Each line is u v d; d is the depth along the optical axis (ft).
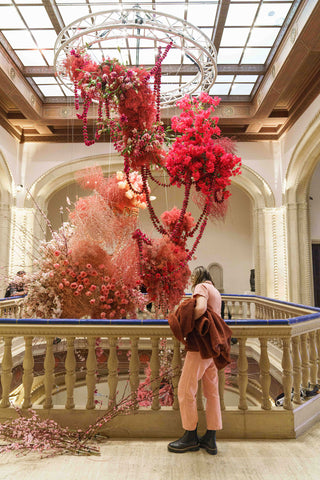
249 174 37.83
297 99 31.37
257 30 25.68
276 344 20.58
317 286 41.32
